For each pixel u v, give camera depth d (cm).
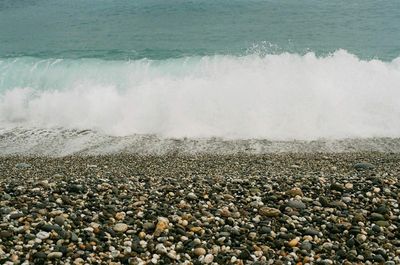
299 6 2472
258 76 1307
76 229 562
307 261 509
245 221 605
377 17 2175
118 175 861
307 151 1036
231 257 512
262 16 2295
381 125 1154
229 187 734
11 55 1733
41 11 2558
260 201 671
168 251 525
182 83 1302
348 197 677
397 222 599
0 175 904
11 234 532
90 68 1413
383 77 1295
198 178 803
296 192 693
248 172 877
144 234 559
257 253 523
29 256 494
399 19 2122
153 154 1044
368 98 1230
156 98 1255
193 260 509
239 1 2619
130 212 623
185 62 1416
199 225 587
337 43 1800
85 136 1169
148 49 1777
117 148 1089
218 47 1784
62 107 1289
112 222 591
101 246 528
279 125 1166
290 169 898
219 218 609
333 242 551
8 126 1240
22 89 1359
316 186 733
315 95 1235
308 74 1309
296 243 544
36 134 1187
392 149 1030
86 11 2519
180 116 1208
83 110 1270
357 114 1190
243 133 1148
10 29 2200
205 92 1259
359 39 1845
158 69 1381
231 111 1207
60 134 1185
